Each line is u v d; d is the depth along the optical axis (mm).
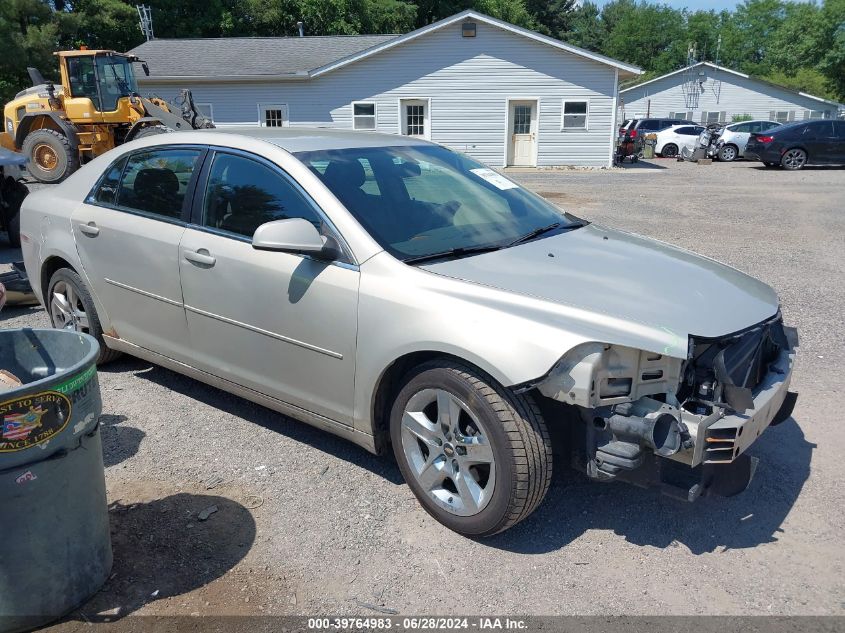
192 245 3969
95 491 2760
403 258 3332
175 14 38188
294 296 3521
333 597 2844
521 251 3586
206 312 3957
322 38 29656
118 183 4578
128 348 4637
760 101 43812
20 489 2449
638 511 3436
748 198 15438
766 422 3139
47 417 2459
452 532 3256
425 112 26047
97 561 2811
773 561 3064
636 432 2752
